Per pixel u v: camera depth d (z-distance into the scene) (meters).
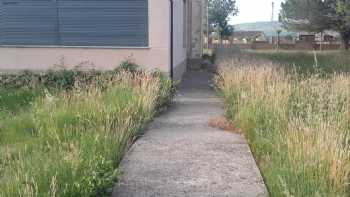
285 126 6.42
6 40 13.80
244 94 8.59
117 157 5.93
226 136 7.53
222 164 5.88
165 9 13.17
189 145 6.90
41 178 4.38
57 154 5.18
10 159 5.43
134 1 13.26
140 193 4.90
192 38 26.66
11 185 4.28
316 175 4.48
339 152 4.82
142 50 13.32
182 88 15.12
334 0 32.12
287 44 49.72
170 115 9.73
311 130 5.49
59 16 13.57
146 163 5.96
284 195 4.43
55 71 13.37
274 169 5.10
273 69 12.65
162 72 13.19
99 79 11.64
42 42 13.68
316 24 34.34
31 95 11.03
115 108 7.42
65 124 6.77
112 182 4.87
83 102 8.00
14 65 13.81
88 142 5.71
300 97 8.09
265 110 7.43
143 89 9.31
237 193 4.86
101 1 13.37
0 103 10.15
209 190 4.96
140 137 7.48
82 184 4.38
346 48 34.03
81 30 13.54
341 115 6.64
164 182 5.23
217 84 12.81
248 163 5.91
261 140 6.35
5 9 13.76
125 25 13.34
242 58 19.53
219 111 10.26
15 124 7.54
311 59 25.58
